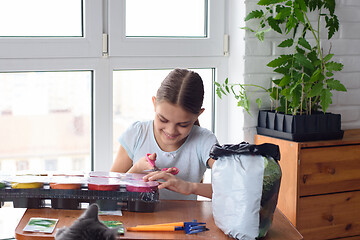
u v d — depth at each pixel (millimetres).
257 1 2137
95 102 2008
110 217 1321
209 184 1489
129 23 2061
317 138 2010
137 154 1674
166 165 1645
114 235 923
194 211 1414
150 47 2070
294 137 1962
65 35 1954
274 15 2176
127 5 2045
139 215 1352
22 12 1880
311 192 1996
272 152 1284
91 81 2021
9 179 1361
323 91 2018
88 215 978
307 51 2240
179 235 1234
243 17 2127
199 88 1501
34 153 2004
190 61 2160
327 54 2289
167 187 1429
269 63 2059
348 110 2375
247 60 2145
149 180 1423
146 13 2086
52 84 1974
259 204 1236
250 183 1241
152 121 1709
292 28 2213
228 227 1241
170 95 1458
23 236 1180
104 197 1344
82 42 1947
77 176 1439
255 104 2184
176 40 2119
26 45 1859
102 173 1495
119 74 2070
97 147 2033
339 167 2043
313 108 2174
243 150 1281
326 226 2047
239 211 1237
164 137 1545
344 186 2066
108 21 1985
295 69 2125
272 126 2084
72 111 2021
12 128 1957
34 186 1345
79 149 2059
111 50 2000
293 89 1994
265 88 2201
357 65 2367
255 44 2154
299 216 1982
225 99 2250
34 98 1960
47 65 1905
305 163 1965
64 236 918
